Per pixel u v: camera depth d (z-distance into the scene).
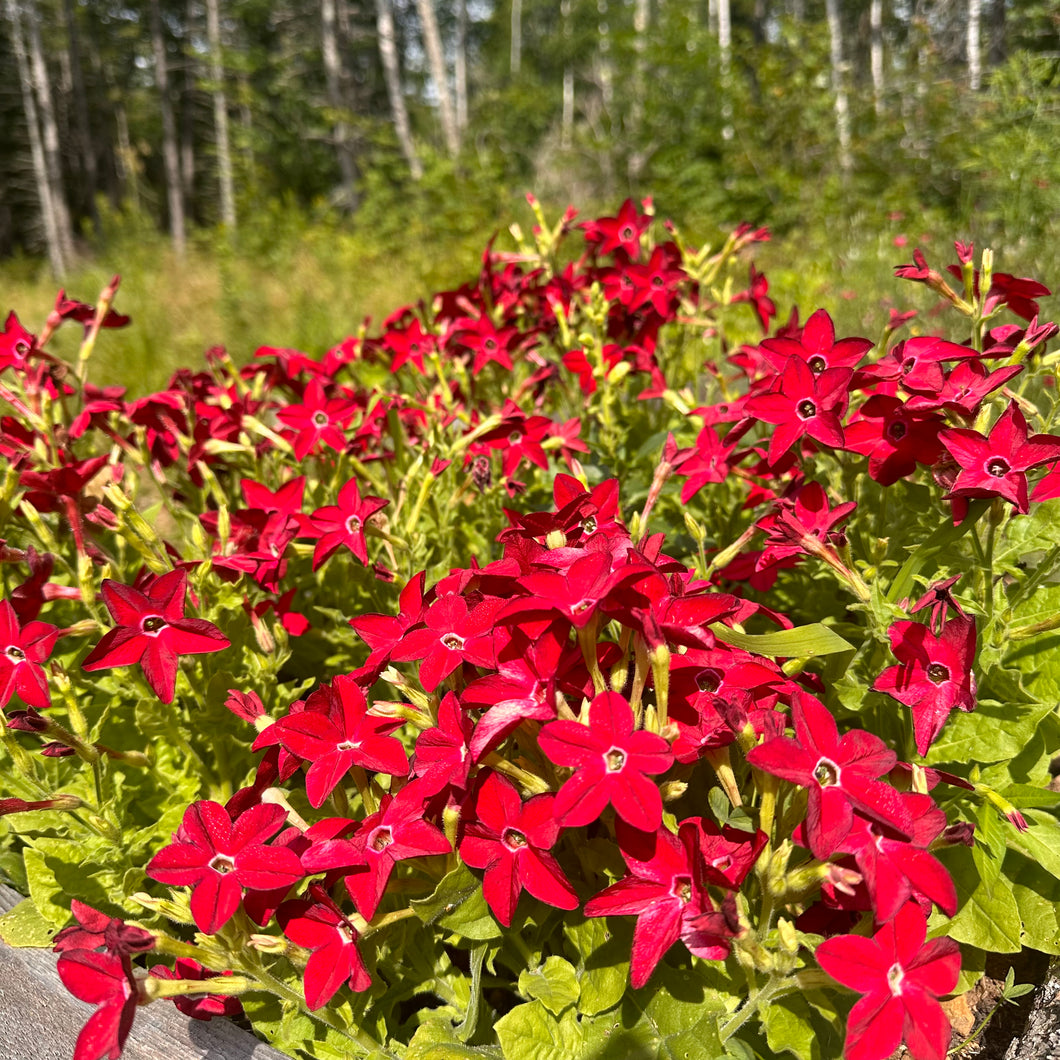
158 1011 0.47
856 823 0.38
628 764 0.39
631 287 0.91
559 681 0.43
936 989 0.37
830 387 0.51
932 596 0.45
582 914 0.46
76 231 11.16
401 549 0.66
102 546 0.77
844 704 0.51
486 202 4.39
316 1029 0.47
